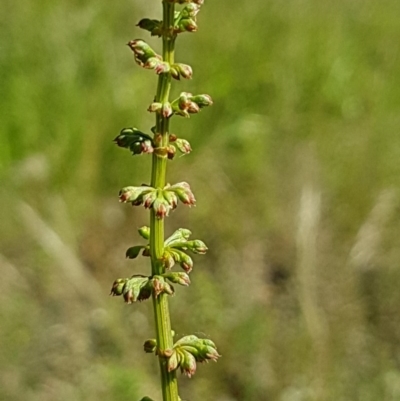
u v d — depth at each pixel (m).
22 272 7.76
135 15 9.72
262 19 9.98
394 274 7.76
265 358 6.96
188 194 2.62
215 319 7.24
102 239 8.36
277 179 8.86
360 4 10.48
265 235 8.31
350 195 8.44
